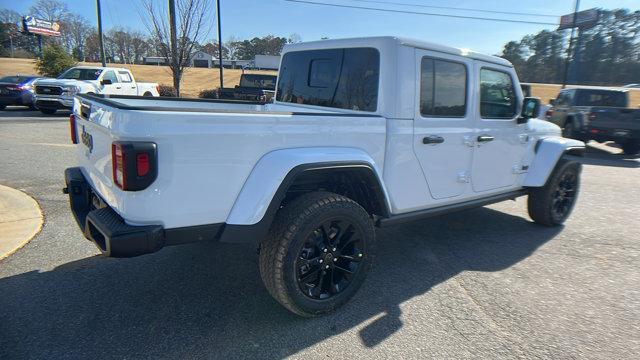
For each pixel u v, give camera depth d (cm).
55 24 5219
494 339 297
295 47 438
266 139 275
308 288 307
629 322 326
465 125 408
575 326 318
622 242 506
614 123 1220
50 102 1583
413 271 407
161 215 247
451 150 397
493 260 440
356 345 284
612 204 693
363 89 361
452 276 398
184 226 256
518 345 291
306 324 307
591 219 603
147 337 284
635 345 296
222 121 256
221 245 443
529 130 495
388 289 367
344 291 323
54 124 1368
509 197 493
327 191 342
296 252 288
